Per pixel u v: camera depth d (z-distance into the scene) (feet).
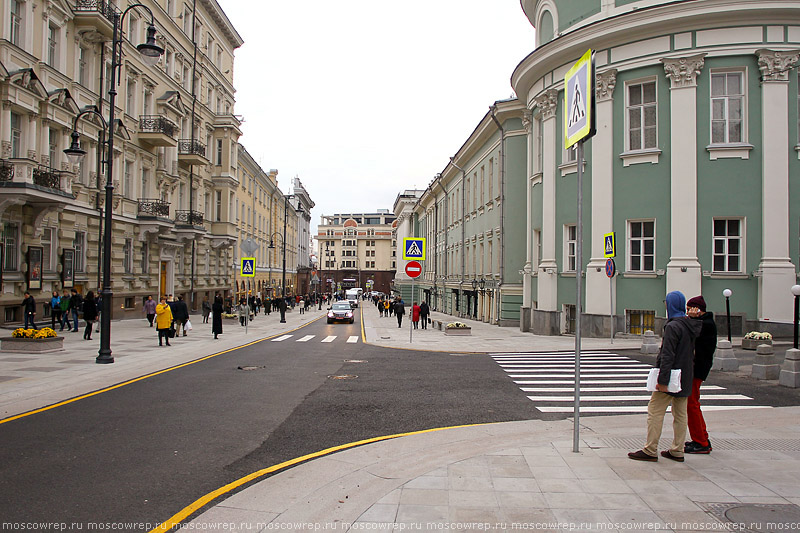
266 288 199.31
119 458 19.54
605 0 67.31
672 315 18.61
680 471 17.25
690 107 61.21
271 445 21.33
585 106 18.52
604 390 33.30
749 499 14.90
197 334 77.05
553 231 74.54
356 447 20.97
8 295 64.90
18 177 62.03
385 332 85.51
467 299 135.13
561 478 16.65
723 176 60.64
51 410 27.25
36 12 69.31
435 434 22.79
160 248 106.63
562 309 73.46
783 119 59.72
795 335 44.42
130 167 96.22
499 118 99.30
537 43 82.89
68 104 74.23
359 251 470.80
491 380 37.01
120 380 36.37
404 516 13.92
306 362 46.78
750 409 27.32
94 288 83.97
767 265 58.85
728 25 60.39
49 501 15.51
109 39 82.99
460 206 148.46
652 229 63.98
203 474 17.89
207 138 135.95
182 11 115.96
